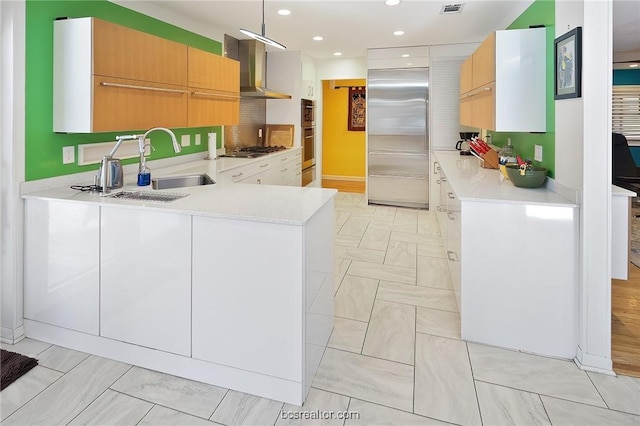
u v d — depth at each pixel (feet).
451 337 8.09
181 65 10.71
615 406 6.06
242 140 18.89
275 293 6.16
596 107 6.64
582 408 6.02
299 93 20.72
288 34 16.34
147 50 9.36
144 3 11.27
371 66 19.76
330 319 8.08
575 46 6.99
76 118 8.13
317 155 24.54
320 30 15.61
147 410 5.99
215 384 6.65
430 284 10.82
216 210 6.47
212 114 12.46
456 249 9.00
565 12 7.66
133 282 6.98
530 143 10.42
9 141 7.49
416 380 6.72
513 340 7.68
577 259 7.18
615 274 7.23
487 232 7.62
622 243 7.15
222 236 6.34
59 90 8.21
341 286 10.68
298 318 6.07
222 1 11.82
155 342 6.95
